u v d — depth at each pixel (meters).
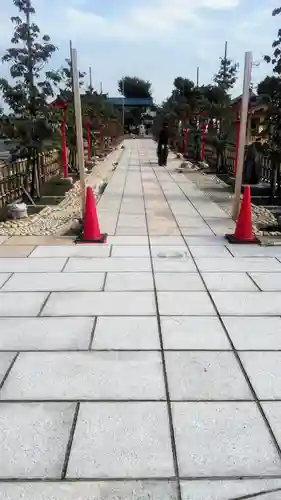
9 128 7.36
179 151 23.48
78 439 1.97
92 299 3.50
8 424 2.07
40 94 7.65
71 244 5.09
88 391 2.31
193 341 2.83
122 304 3.40
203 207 7.36
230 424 2.06
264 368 2.53
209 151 16.16
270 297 3.55
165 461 1.85
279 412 2.15
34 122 7.44
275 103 7.35
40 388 2.34
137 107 64.50
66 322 3.10
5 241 5.25
